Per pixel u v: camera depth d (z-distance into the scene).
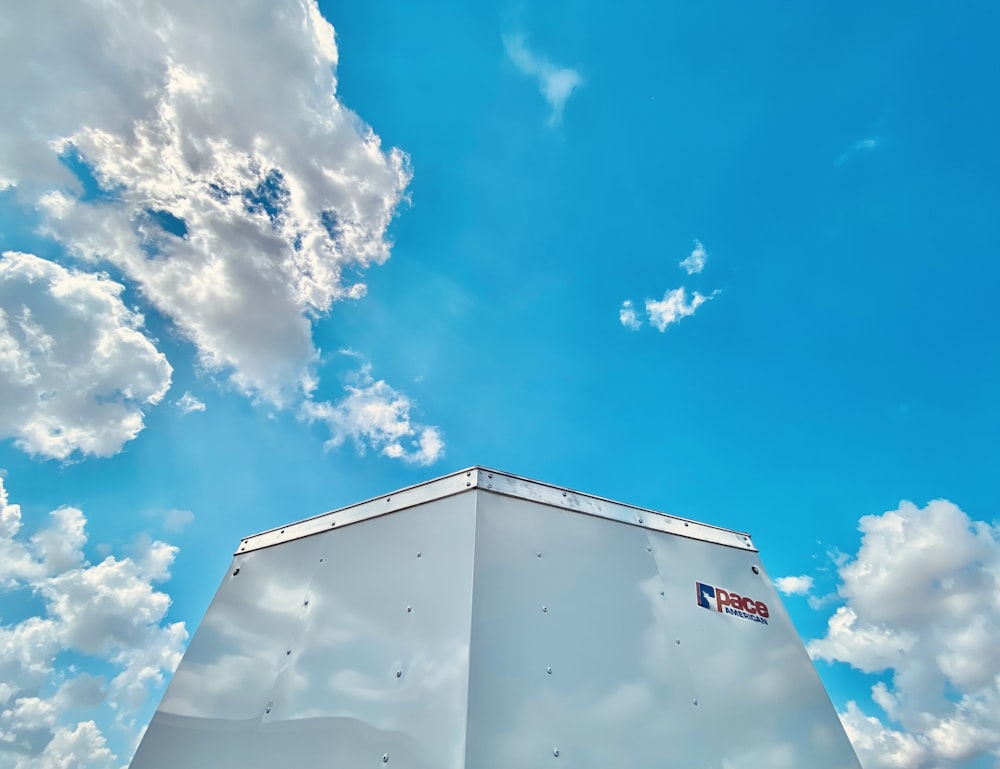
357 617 1.40
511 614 1.22
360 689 1.22
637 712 1.25
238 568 1.93
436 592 1.28
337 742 1.15
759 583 1.97
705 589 1.76
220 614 1.76
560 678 1.18
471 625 1.13
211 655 1.63
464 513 1.41
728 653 1.61
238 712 1.40
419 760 0.99
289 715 1.29
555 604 1.33
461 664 1.07
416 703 1.09
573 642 1.28
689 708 1.37
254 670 1.49
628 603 1.50
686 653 1.50
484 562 1.28
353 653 1.32
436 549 1.39
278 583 1.72
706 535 1.99
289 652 1.46
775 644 1.77
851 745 1.59
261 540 1.98
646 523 1.82
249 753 1.28
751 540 2.15
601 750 1.12
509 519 1.43
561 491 1.66
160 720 1.51
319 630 1.45
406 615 1.29
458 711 1.00
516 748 1.00
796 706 1.60
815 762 1.48
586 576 1.46
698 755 1.28
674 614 1.59
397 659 1.21
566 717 1.12
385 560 1.49
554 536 1.50
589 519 1.64
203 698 1.51
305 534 1.83
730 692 1.50
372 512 1.68
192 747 1.39
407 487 1.66
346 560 1.60
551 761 1.03
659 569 1.69
